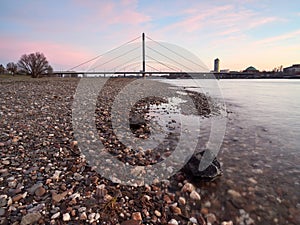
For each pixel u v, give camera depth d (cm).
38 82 2788
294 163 557
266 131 883
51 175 430
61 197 358
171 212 351
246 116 1216
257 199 394
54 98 1392
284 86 4238
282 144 712
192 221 335
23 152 532
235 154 612
